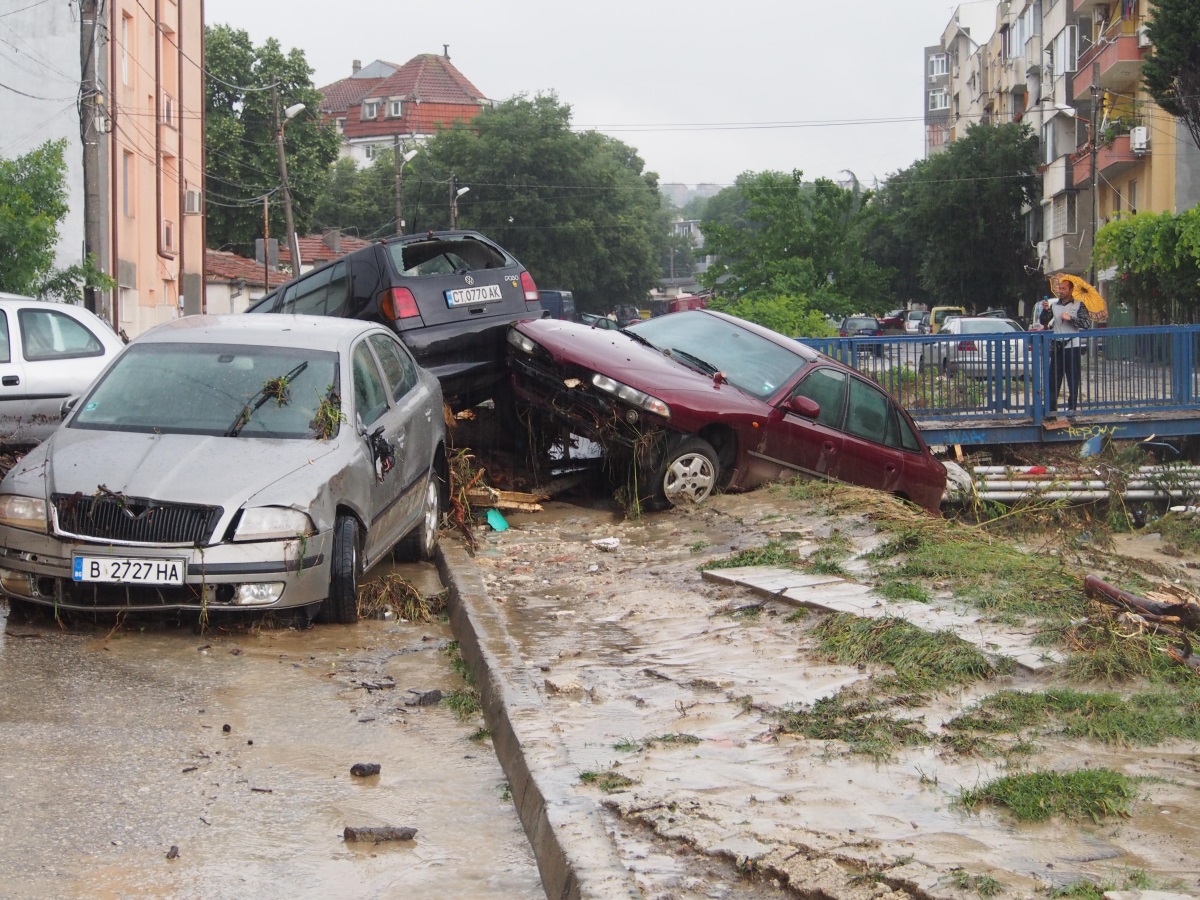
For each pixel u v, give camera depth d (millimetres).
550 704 5727
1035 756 4961
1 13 29734
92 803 4648
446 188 76125
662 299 107250
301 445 7586
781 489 11336
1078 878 3793
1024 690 5832
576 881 3785
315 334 8594
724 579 8336
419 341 11953
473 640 6746
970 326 33844
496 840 4484
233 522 6922
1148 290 34000
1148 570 11094
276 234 68750
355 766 5078
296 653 6863
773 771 4816
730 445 11609
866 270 38031
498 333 12289
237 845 4352
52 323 11805
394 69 137000
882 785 4660
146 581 6852
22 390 11367
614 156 103312
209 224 68688
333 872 4176
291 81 71000
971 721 5336
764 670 6285
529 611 7812
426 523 9492
